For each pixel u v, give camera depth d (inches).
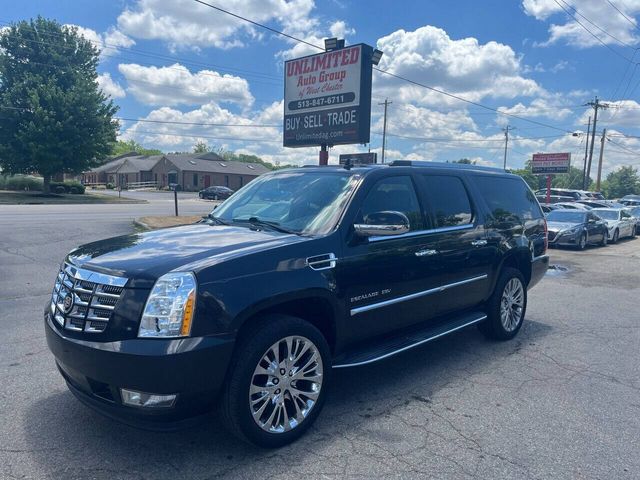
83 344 124.6
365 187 171.5
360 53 703.7
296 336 141.0
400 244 176.4
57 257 461.4
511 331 243.8
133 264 130.0
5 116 1729.8
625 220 906.7
